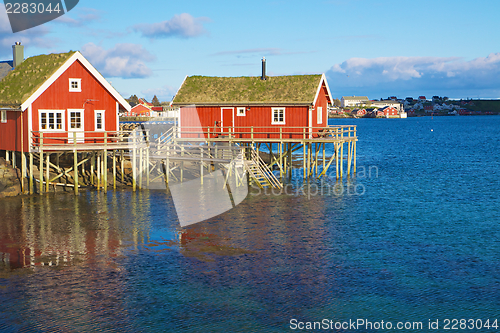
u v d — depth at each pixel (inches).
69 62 1267.2
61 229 959.0
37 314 597.6
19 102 1225.4
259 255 819.4
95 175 1425.9
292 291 673.6
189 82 1684.3
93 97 1318.9
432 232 982.4
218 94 1608.0
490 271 754.2
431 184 1612.9
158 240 897.5
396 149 3181.6
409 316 608.4
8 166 1299.2
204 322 585.0
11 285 680.4
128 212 1104.8
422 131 5807.1
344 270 753.6
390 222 1063.6
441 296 663.1
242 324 582.2
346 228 1005.8
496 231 993.5
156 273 731.4
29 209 1110.4
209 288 679.1
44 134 1248.8
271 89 1593.3
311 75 1612.9
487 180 1721.2
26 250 828.6
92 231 949.2
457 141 3991.1
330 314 610.2
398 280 716.0
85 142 1309.1
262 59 1654.8
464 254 836.6
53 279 703.1
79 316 594.9
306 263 783.1
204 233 948.6
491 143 3735.2
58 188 1327.5
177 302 635.5
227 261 788.0
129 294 656.4
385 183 1617.9
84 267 752.3
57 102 1267.2
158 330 566.3
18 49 1558.8
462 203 1286.9
